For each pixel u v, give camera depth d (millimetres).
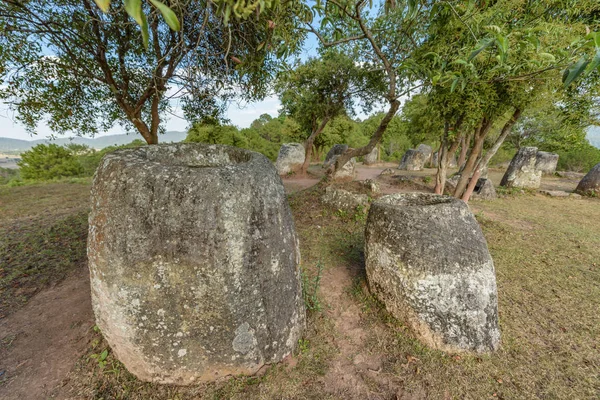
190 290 1565
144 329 1612
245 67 2547
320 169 11875
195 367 1699
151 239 1514
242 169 1703
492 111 4121
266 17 1757
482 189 6848
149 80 3609
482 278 2078
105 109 4137
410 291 2150
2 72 2844
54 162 16891
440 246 2084
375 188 6594
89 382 1768
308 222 4680
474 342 2033
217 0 943
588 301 2664
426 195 2740
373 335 2207
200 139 13195
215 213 1546
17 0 2486
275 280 1831
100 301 1647
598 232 4555
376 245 2410
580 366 1955
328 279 3008
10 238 3854
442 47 3102
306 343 2094
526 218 5305
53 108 3451
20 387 1762
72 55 2963
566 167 14922
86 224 4391
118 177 1548
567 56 1547
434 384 1802
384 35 3984
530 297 2725
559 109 4094
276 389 1738
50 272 3088
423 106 9094
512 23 2486
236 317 1668
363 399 1710
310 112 8641
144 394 1675
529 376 1869
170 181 1528
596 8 2664
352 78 6633
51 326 2285
